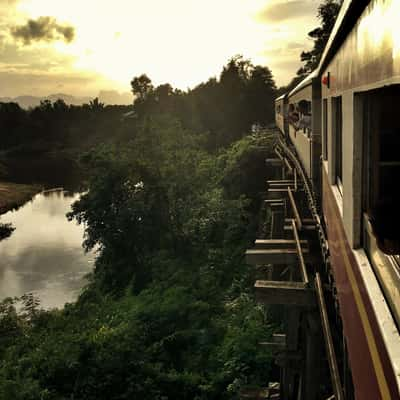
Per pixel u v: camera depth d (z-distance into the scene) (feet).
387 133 8.67
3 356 42.04
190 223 67.41
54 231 106.22
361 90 8.14
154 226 68.03
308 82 26.48
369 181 8.88
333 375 11.73
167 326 44.55
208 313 45.09
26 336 45.83
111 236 68.80
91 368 35.88
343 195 10.79
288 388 25.07
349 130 9.71
